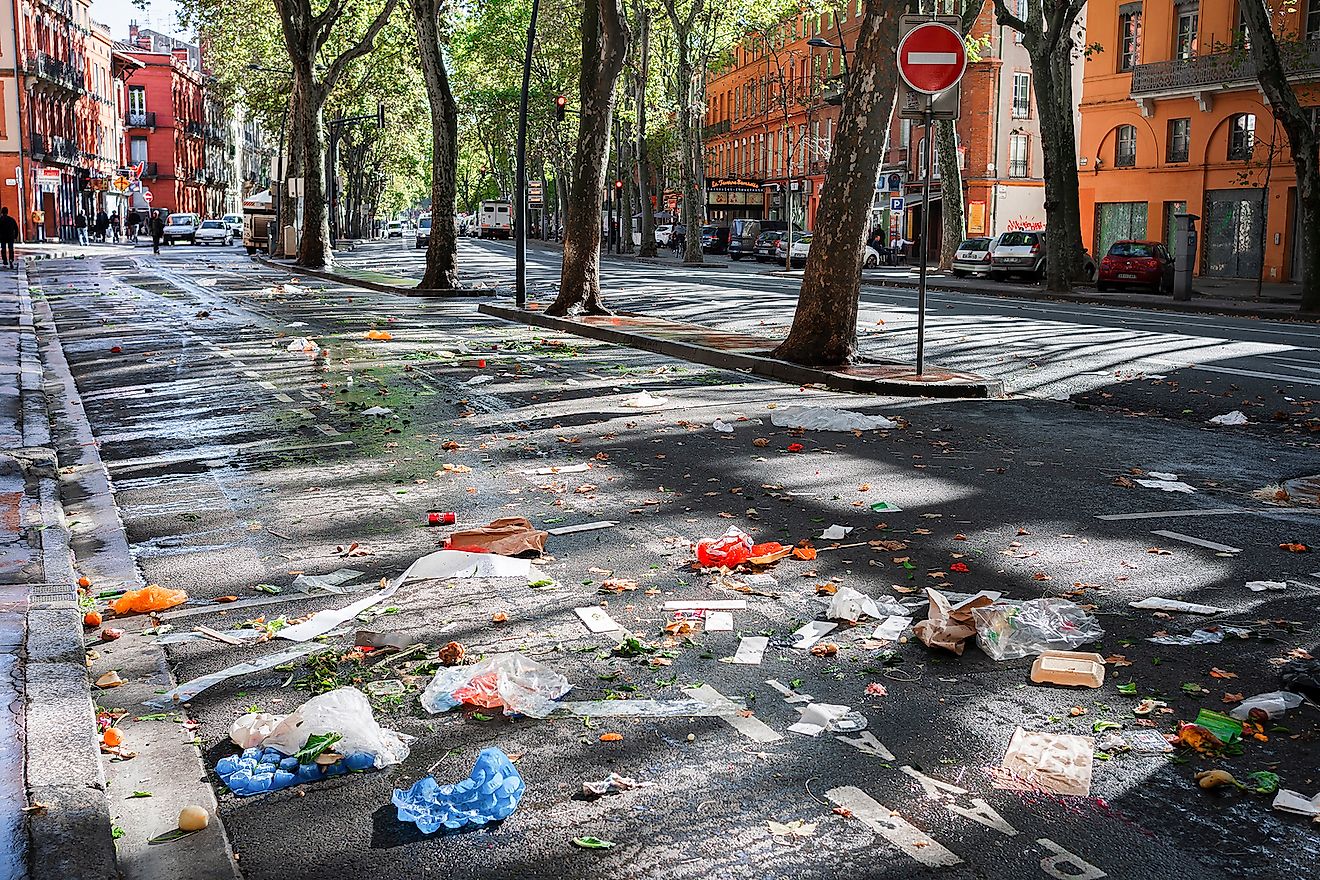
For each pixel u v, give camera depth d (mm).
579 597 6188
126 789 4160
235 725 4555
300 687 5062
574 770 4277
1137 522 7598
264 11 57281
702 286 36031
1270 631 5594
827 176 15320
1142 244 35562
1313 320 26094
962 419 11742
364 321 23094
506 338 20016
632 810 3980
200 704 4914
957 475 9039
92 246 68375
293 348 17656
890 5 14594
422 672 5191
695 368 16016
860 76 14898
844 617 5762
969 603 5566
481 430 11055
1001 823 3859
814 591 6234
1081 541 7148
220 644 5598
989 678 5086
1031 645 5402
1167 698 4848
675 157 82688
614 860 3680
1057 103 36094
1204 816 3895
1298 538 7203
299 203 51375
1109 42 46719
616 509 8031
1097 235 48188
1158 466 9445
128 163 96938
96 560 7035
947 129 45844
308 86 44281
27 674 5070
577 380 14539
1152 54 44594
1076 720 4652
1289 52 35750
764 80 81562
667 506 8102
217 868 3656
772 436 10695
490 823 3920
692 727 4617
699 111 56188
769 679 5086
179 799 4090
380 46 58031
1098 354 17625
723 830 3842
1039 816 3902
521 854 3727
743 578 6469
